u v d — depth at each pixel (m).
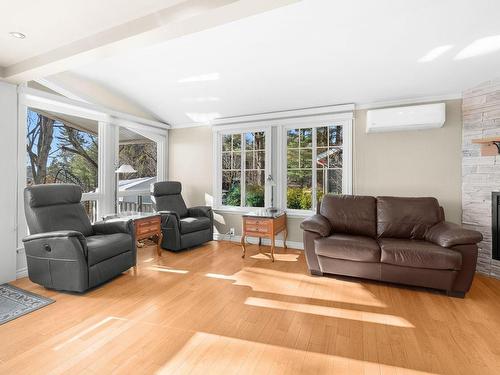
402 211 3.15
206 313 2.16
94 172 3.96
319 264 2.93
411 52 2.66
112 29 2.03
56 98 3.24
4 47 2.32
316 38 2.55
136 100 4.26
